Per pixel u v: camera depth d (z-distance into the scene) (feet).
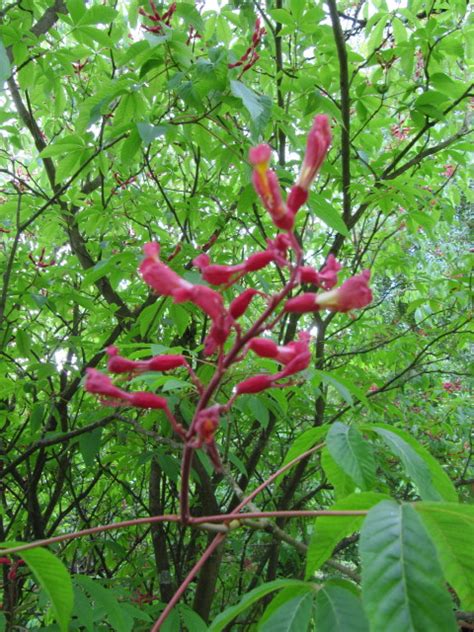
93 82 14.34
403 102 12.05
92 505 17.48
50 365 10.39
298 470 11.54
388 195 10.68
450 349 15.03
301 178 4.45
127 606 7.27
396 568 2.92
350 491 5.42
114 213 12.06
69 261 13.97
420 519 3.12
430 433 17.29
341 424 4.70
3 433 12.40
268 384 4.50
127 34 15.49
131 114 9.57
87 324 15.96
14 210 12.12
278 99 11.48
